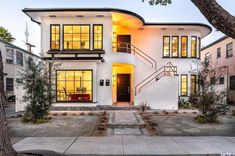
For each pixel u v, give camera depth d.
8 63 22.08
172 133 8.70
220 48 24.27
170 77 15.31
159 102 15.23
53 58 13.32
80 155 6.04
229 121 11.12
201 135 8.40
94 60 14.88
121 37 18.44
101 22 15.58
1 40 20.98
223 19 3.55
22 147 6.62
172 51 18.39
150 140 7.53
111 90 15.50
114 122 10.13
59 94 14.98
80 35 15.61
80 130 9.10
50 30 15.54
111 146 6.80
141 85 17.14
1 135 4.21
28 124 10.20
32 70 10.68
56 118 11.53
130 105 15.38
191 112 13.53
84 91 15.12
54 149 6.46
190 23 17.30
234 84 21.20
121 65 17.23
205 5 3.64
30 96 10.66
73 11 14.64
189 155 6.06
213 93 10.94
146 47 18.42
